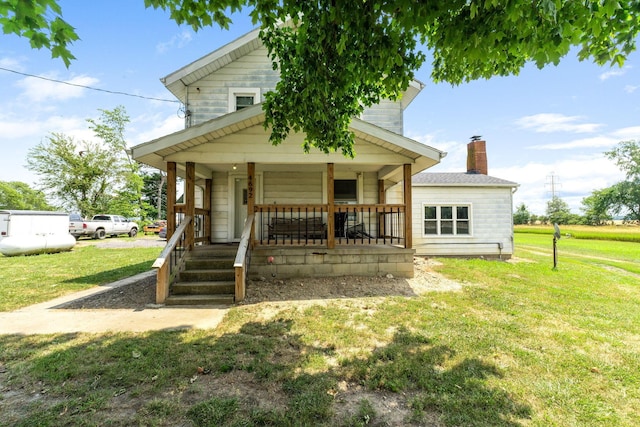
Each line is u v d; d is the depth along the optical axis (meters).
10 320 4.22
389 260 6.93
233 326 3.93
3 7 2.31
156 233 28.47
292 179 9.01
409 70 3.67
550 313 4.51
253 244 6.66
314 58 3.51
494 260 10.81
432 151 6.35
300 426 2.04
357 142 6.69
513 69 4.19
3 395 2.37
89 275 7.72
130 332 3.72
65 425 2.04
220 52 8.62
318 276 6.77
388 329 3.82
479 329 3.81
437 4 2.56
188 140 5.99
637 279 7.54
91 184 23.97
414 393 2.44
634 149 39.28
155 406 2.23
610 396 2.43
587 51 3.14
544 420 2.13
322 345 3.33
